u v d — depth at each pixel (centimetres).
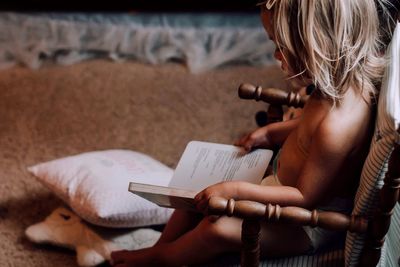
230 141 223
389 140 103
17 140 225
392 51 115
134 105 245
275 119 156
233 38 269
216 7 271
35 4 267
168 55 271
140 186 122
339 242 131
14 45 269
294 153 126
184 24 270
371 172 109
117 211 165
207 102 246
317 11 114
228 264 131
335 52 116
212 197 114
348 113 116
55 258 175
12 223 188
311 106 122
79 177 174
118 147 221
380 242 113
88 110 242
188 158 144
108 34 271
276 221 113
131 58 272
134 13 269
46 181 179
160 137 226
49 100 248
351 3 115
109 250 166
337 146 115
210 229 128
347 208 126
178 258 138
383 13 129
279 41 119
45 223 178
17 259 175
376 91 119
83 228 172
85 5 268
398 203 133
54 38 270
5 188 202
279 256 130
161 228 179
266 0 122
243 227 116
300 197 118
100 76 263
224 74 263
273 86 253
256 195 118
